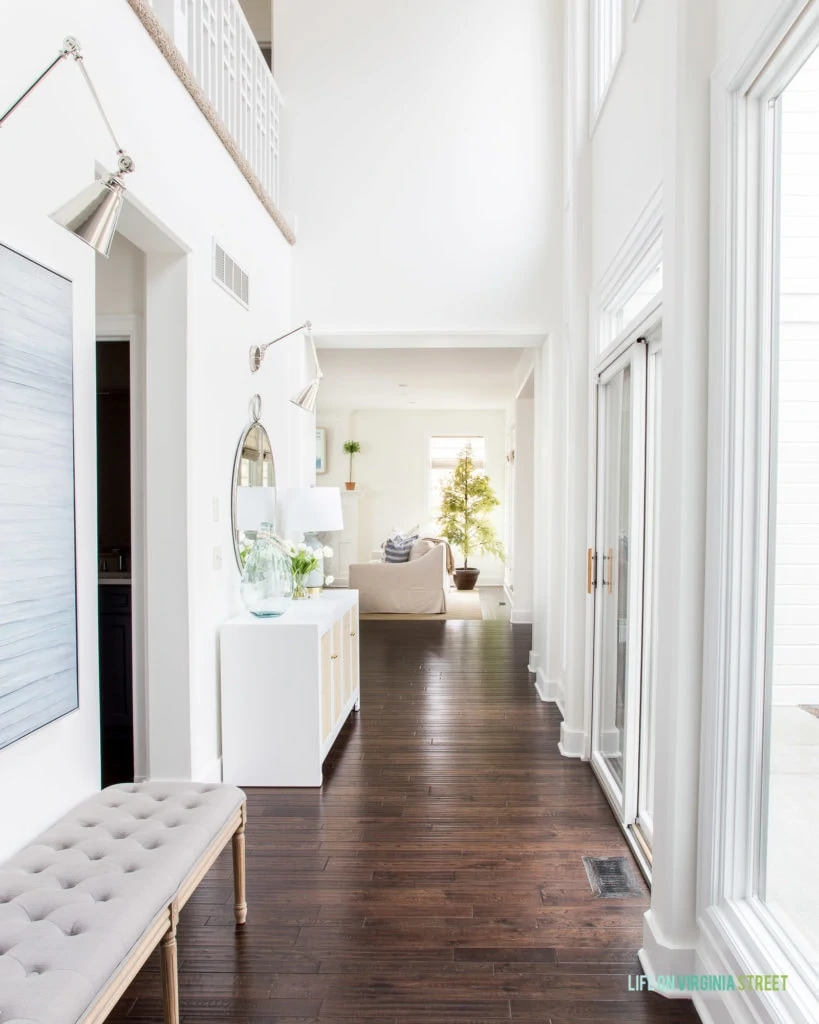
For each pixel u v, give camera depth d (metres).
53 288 1.72
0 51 1.58
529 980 1.93
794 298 1.70
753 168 1.68
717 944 1.73
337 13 4.57
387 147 4.57
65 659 1.78
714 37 1.80
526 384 6.51
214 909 2.27
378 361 7.03
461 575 10.19
